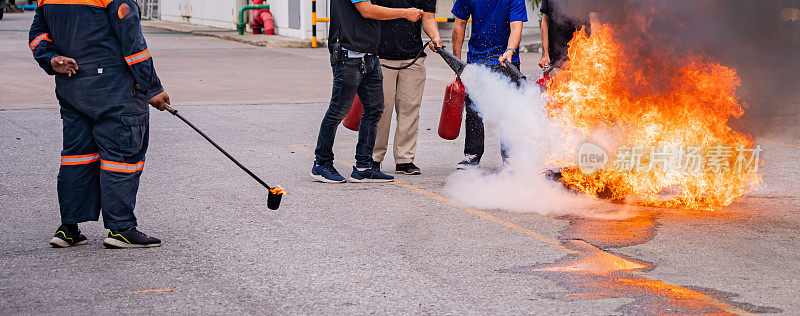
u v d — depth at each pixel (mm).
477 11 7406
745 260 4934
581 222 5789
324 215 5965
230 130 9734
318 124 10266
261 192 6672
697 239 5371
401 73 7258
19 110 10914
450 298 4277
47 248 5125
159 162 7828
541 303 4207
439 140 9297
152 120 10352
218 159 8023
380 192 6711
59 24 4875
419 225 5703
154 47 21609
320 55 19891
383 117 7316
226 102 11992
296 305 4172
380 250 5117
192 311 4090
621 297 4297
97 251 5070
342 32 6648
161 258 4938
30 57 18078
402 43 7172
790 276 4645
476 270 4738
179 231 5523
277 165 7797
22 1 42812
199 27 30250
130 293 4344
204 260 4902
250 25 26625
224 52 20406
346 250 5117
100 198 5148
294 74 15812
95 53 4906
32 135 9164
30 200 6363
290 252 5070
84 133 5031
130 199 5102
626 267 4797
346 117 7430
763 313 4074
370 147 7109
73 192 5062
